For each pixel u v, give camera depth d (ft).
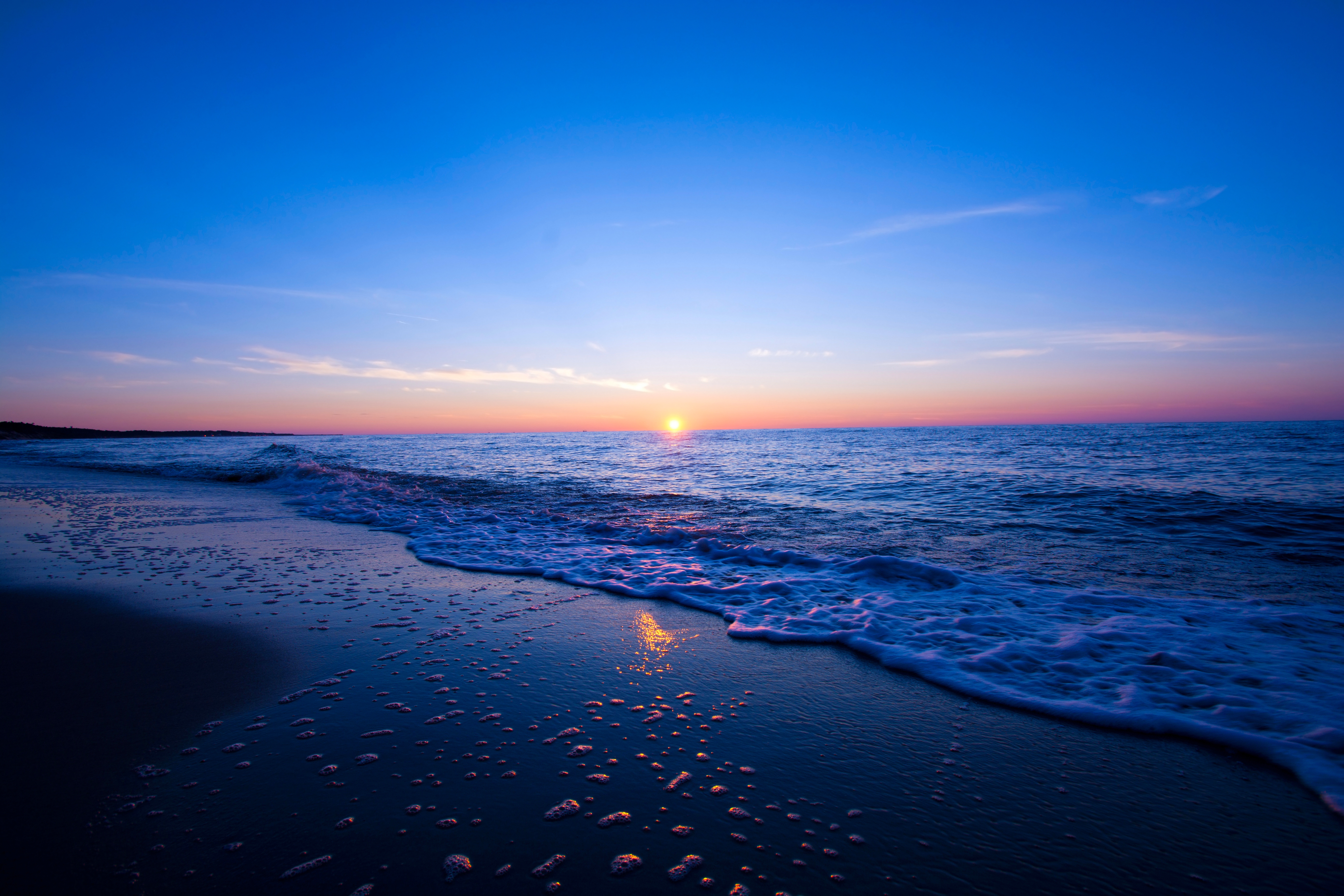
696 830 7.43
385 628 15.16
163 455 103.55
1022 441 134.92
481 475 65.26
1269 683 11.99
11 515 33.88
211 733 9.70
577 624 15.83
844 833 7.42
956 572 21.25
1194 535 28.30
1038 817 7.80
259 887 6.34
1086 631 15.21
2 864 6.63
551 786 8.33
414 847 7.03
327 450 130.11
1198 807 8.05
